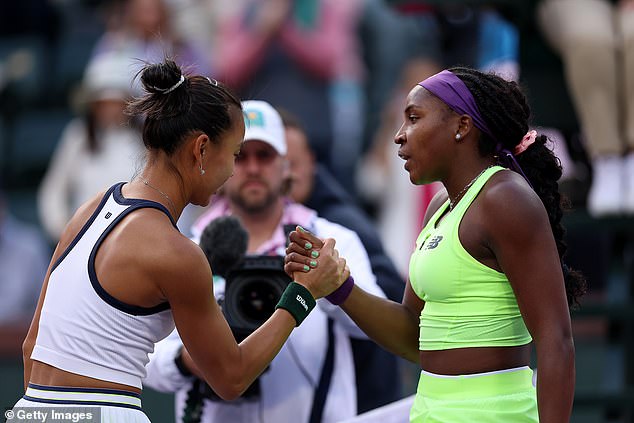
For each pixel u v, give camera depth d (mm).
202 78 12391
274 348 12633
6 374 22969
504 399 11914
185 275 11789
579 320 22031
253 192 15461
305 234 13195
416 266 12414
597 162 20125
